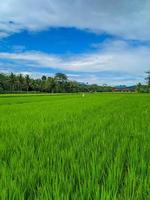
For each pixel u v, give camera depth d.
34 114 18.55
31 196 3.85
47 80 173.75
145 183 4.14
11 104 35.25
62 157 5.70
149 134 9.00
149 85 145.62
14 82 159.38
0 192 3.81
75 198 3.65
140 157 5.82
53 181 4.18
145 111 20.14
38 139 8.46
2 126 12.04
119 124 12.21
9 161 5.69
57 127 11.36
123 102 37.16
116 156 5.69
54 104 33.16
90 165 5.09
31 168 5.08
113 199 3.51
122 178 4.76
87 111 20.80
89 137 8.55
